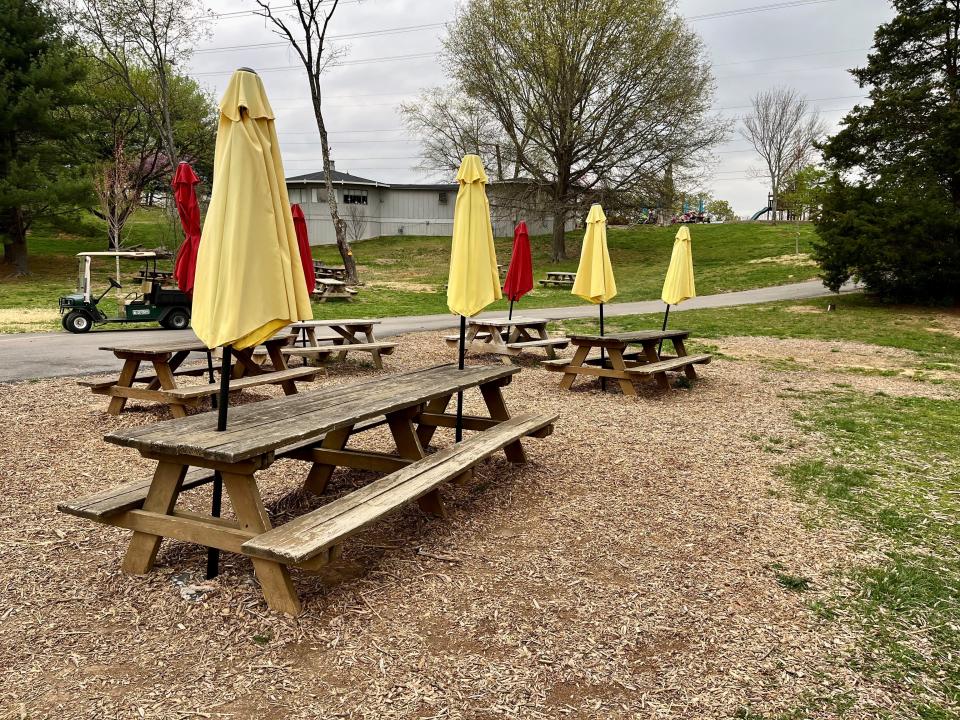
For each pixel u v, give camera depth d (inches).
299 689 99.9
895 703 100.3
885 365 462.3
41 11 1027.3
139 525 131.6
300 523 121.6
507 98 1434.5
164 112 1123.3
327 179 1035.9
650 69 1315.2
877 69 872.3
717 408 312.5
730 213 2768.2
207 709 95.2
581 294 346.9
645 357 397.7
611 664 108.2
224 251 115.5
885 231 756.6
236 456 111.1
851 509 181.9
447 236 1929.1
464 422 221.6
